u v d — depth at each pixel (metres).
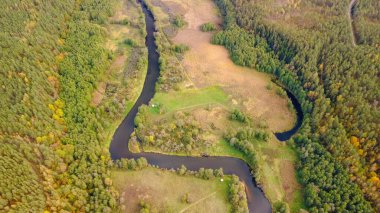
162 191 125.12
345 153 125.06
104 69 165.62
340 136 128.25
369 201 114.94
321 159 126.62
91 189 119.25
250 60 170.12
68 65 156.88
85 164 123.44
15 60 143.50
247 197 126.00
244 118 145.62
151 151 138.25
